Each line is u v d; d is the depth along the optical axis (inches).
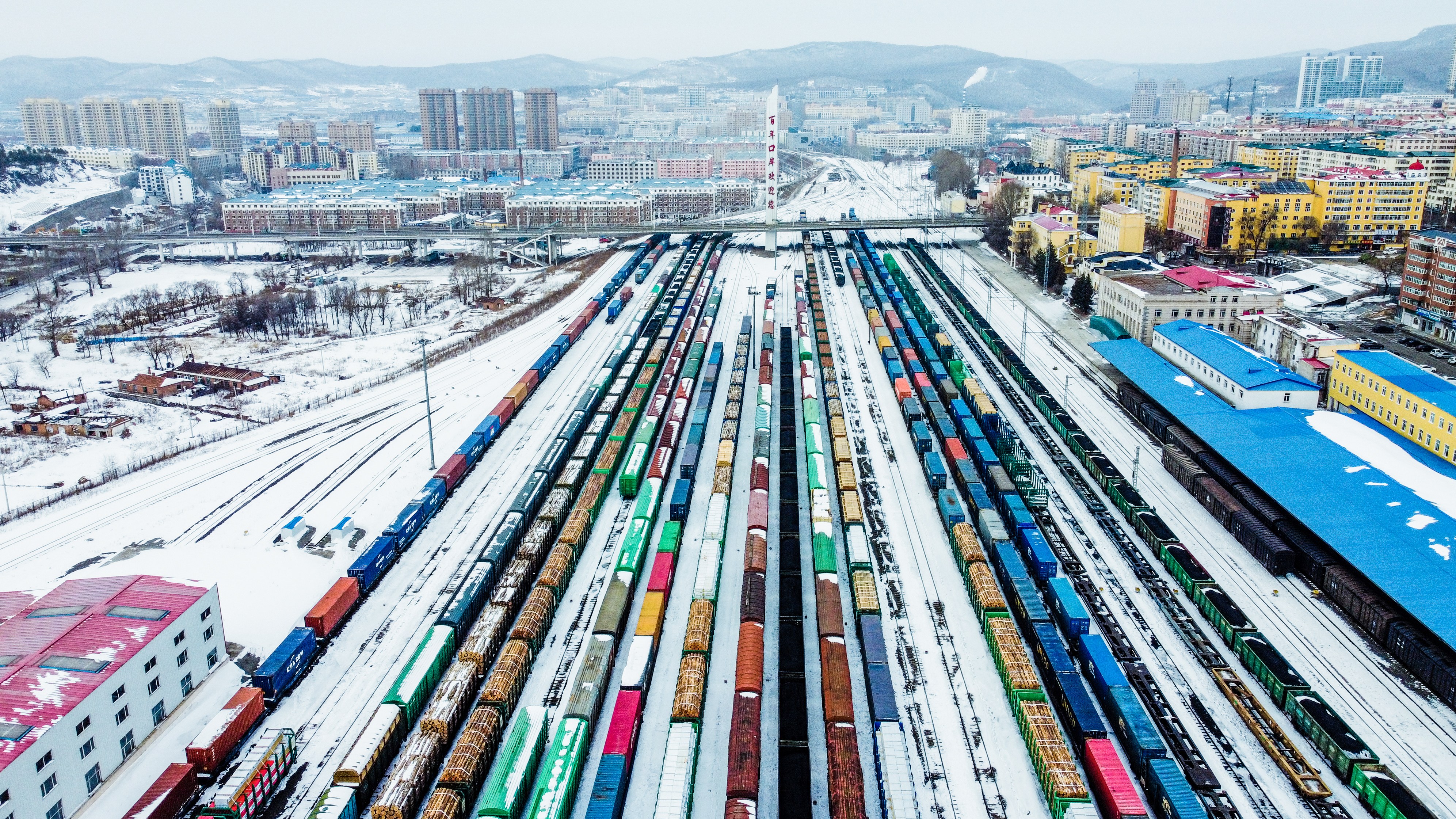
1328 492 4889.3
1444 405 5354.3
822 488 5285.4
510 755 3272.6
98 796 3356.3
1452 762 3371.1
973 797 3299.7
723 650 4138.8
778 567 4785.9
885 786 3137.3
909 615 4404.5
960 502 5364.2
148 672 3631.9
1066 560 4756.4
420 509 5260.8
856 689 3875.5
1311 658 3966.5
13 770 2957.7
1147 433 6510.8
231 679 4035.4
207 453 6550.2
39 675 3395.7
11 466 6441.9
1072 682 3612.2
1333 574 4340.6
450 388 7815.0
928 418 6914.4
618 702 3553.2
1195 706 3695.9
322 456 6437.0
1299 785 3253.0
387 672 4020.7
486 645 3917.3
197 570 4835.1
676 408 6658.5
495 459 6304.1
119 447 6752.0
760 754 3405.5
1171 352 7440.9
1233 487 5241.1
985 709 3754.9
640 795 3329.2
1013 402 7199.8
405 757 3257.9
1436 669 3688.5
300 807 3287.4
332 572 4872.0
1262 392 6181.1
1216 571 4660.4
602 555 4943.4
